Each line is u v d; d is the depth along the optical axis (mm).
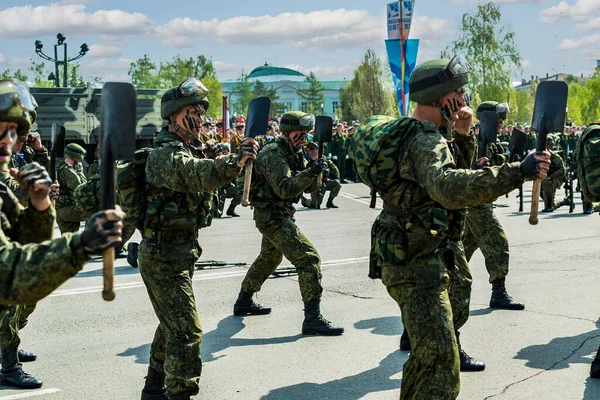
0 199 2846
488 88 64125
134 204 4539
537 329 6805
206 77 79562
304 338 6613
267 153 6527
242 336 6699
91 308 7797
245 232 13562
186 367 4469
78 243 2473
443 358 3752
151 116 19531
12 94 2707
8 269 2475
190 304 4539
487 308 7582
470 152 4410
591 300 7855
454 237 3939
